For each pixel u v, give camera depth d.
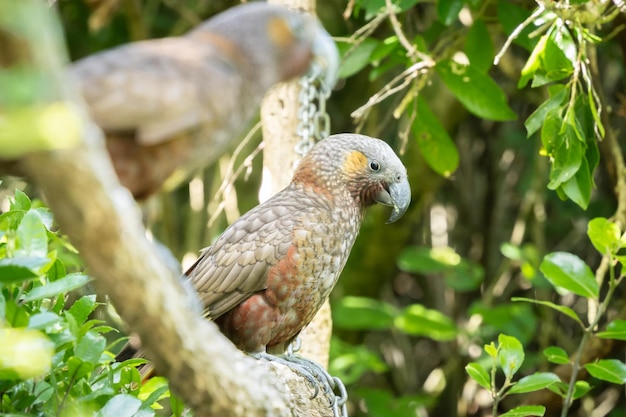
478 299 16.59
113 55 5.77
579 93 9.20
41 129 3.70
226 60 6.11
